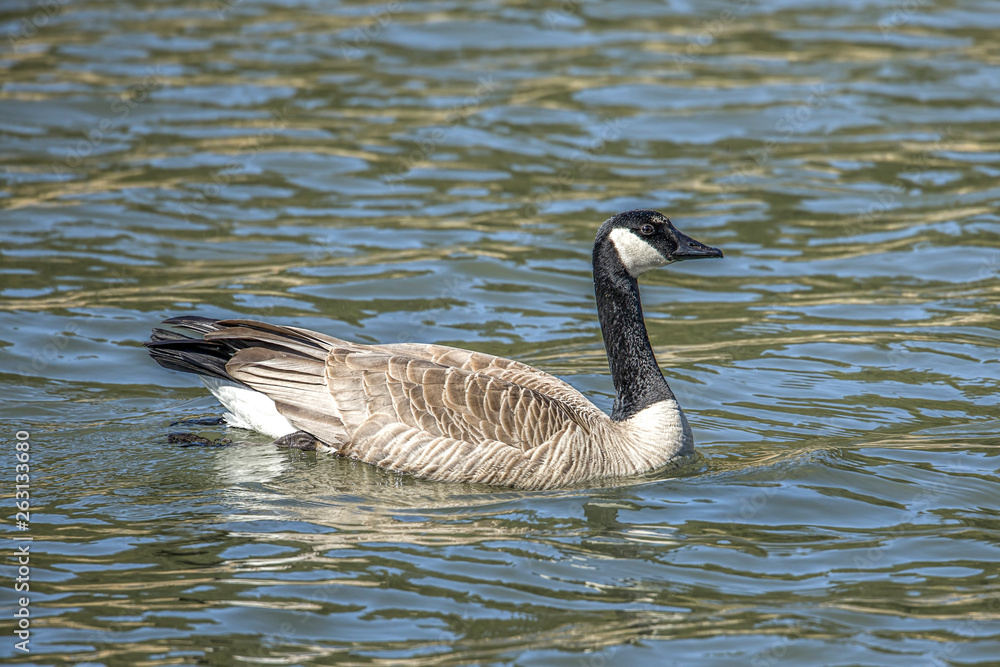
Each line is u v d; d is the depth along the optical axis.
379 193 22.39
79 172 22.47
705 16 33.28
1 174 22.02
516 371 13.02
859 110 26.67
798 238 20.78
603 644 8.95
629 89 27.81
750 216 21.64
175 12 33.34
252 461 12.40
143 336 16.41
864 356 16.16
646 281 19.55
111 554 10.27
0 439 13.05
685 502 11.76
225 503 11.41
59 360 15.54
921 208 21.95
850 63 29.59
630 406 13.18
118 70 28.09
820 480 12.25
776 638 9.09
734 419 14.25
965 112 26.52
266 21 32.56
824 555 10.58
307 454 12.54
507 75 28.50
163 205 21.30
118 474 12.10
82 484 11.84
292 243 20.06
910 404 14.56
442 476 12.05
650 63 29.56
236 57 29.44
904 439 13.45
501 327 17.20
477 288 18.53
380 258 19.52
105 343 16.14
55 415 13.90
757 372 15.73
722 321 17.67
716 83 28.27
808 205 22.17
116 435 13.26
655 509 11.56
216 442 12.94
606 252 13.05
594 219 21.38
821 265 19.72
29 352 15.68
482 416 12.07
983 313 17.58
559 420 12.24
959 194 22.42
